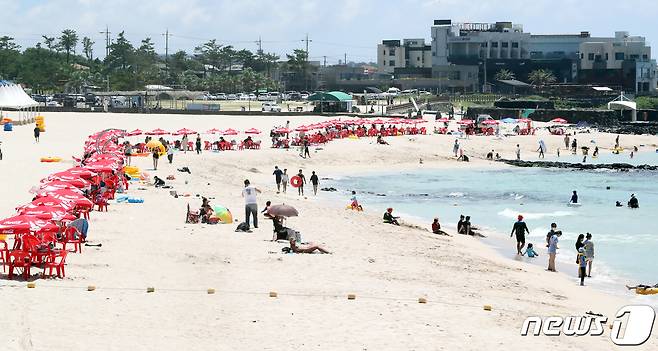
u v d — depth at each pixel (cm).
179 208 5688
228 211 5219
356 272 3919
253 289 3444
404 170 10962
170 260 3956
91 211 5303
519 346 2825
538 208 7600
